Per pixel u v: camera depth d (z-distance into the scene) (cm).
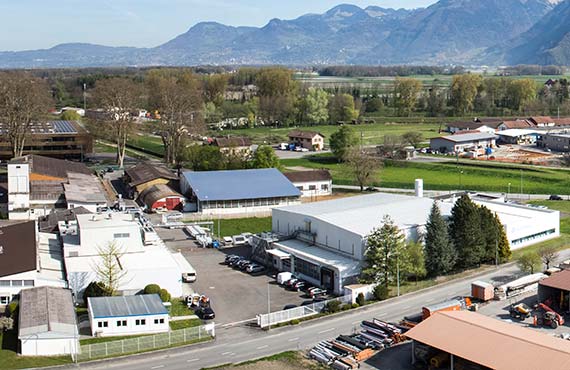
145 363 5753
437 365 5534
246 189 12150
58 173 12744
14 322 6412
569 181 14425
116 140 17512
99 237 7956
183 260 8581
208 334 6344
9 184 10919
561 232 10388
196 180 12462
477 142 19625
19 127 15150
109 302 6731
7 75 16588
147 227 9206
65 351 5866
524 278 7625
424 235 8225
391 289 7569
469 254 8181
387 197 9994
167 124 16388
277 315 6719
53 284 7038
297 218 8956
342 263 7762
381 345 6034
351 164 14025
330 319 6769
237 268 8675
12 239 7919
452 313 6003
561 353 5081
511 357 5144
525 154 18450
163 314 6456
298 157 18300
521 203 12162
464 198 8331
